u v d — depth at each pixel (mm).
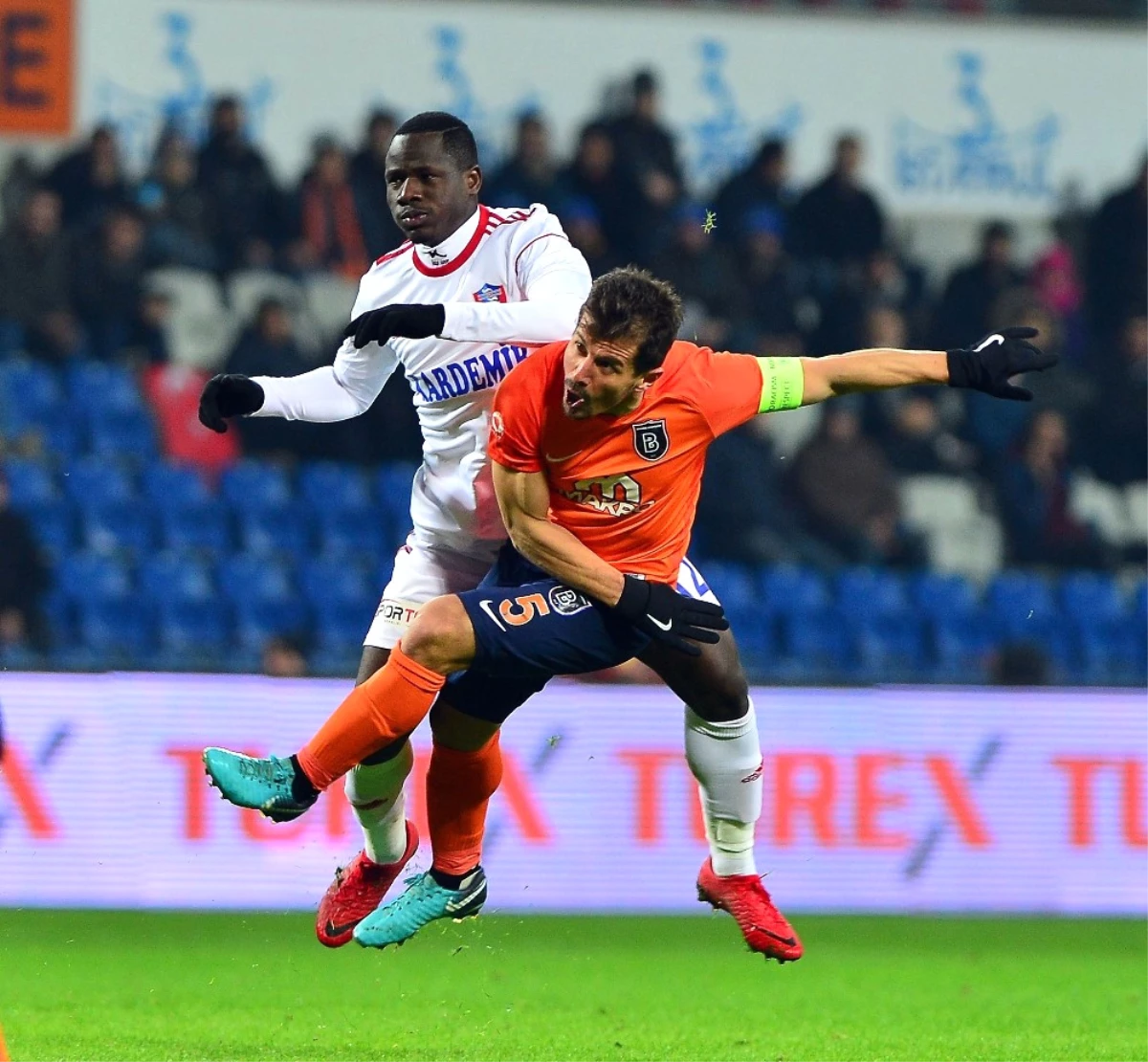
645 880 35781
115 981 26297
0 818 33500
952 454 52281
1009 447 52625
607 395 16203
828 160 56156
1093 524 52156
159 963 28266
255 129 53469
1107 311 55031
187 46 52938
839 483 50094
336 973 27547
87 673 34062
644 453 17047
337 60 53844
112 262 50562
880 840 36656
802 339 52125
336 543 50188
